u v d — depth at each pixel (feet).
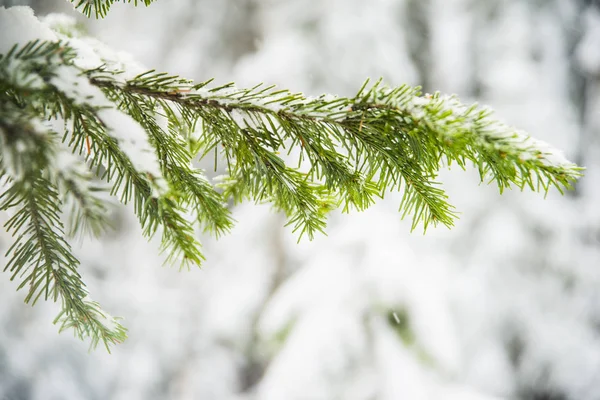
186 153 3.38
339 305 14.03
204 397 20.43
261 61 18.76
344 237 15.51
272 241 19.27
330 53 18.44
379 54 18.30
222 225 3.65
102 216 1.81
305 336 13.85
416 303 13.76
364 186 3.19
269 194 3.37
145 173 2.14
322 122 2.98
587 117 21.70
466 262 17.56
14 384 18.15
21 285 2.64
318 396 13.15
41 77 2.22
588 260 18.33
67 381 18.86
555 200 18.78
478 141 2.46
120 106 2.91
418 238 16.66
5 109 1.87
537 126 18.43
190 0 22.98
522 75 19.06
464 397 12.72
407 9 20.36
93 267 21.67
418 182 3.06
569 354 18.13
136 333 20.86
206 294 21.15
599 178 20.65
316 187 3.30
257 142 3.11
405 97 2.75
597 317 18.71
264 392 13.74
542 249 18.22
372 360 13.47
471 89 21.31
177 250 2.98
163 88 2.91
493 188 18.56
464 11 20.93
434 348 13.32
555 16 20.80
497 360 16.63
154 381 20.47
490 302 16.92
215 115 3.03
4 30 2.49
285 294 15.30
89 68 2.86
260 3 21.50
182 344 21.12
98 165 2.67
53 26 4.76
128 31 23.50
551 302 18.26
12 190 1.83
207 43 22.81
